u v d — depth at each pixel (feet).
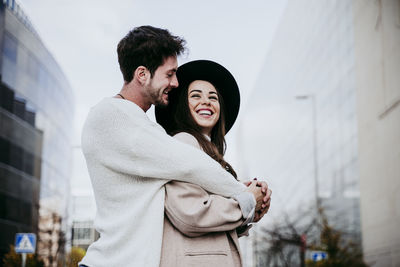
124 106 6.32
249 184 7.24
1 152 92.89
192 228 5.88
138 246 5.84
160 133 6.26
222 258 6.00
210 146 7.51
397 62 77.25
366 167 91.09
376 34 85.66
